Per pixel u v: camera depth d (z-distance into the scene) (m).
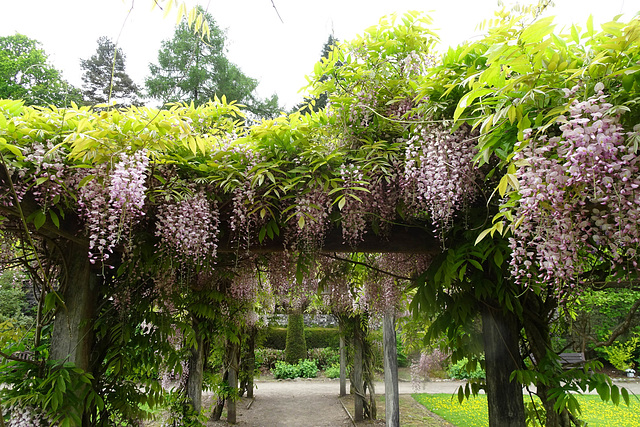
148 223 2.41
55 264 2.41
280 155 2.14
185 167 2.16
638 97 1.17
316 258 2.66
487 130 1.41
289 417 7.34
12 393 2.06
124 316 2.47
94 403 2.38
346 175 2.04
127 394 2.56
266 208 2.24
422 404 6.62
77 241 2.17
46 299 2.11
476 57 1.81
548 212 1.35
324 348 13.94
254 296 3.96
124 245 2.20
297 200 2.12
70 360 2.20
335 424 6.80
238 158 2.15
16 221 2.06
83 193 1.86
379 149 2.08
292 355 13.06
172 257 2.37
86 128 1.78
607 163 1.18
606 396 1.98
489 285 2.23
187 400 3.99
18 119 1.83
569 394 2.03
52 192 1.85
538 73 1.23
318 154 2.03
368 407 6.64
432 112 1.88
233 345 6.48
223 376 6.65
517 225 1.39
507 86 1.25
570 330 2.73
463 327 2.52
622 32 1.11
